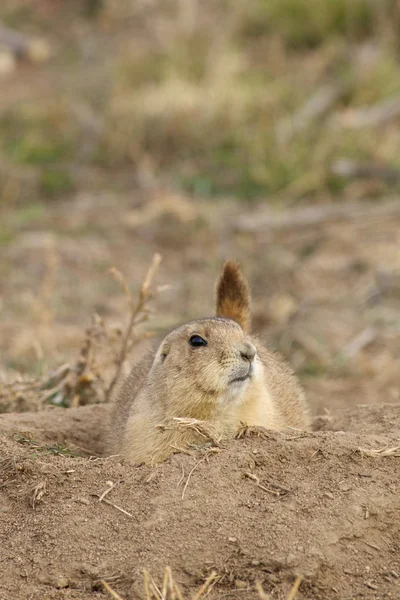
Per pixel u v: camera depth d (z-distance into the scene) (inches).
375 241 1090.7
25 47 1590.8
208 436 450.3
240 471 419.2
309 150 1246.9
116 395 580.1
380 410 528.1
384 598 367.2
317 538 387.9
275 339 889.5
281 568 378.6
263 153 1262.3
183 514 401.4
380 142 1236.5
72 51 1604.3
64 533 402.0
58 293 994.7
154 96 1353.3
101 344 649.6
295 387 561.0
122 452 485.7
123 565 385.4
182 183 1252.5
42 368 706.2
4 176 1275.8
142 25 1622.8
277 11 1466.5
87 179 1284.4
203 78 1392.7
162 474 421.4
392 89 1305.4
